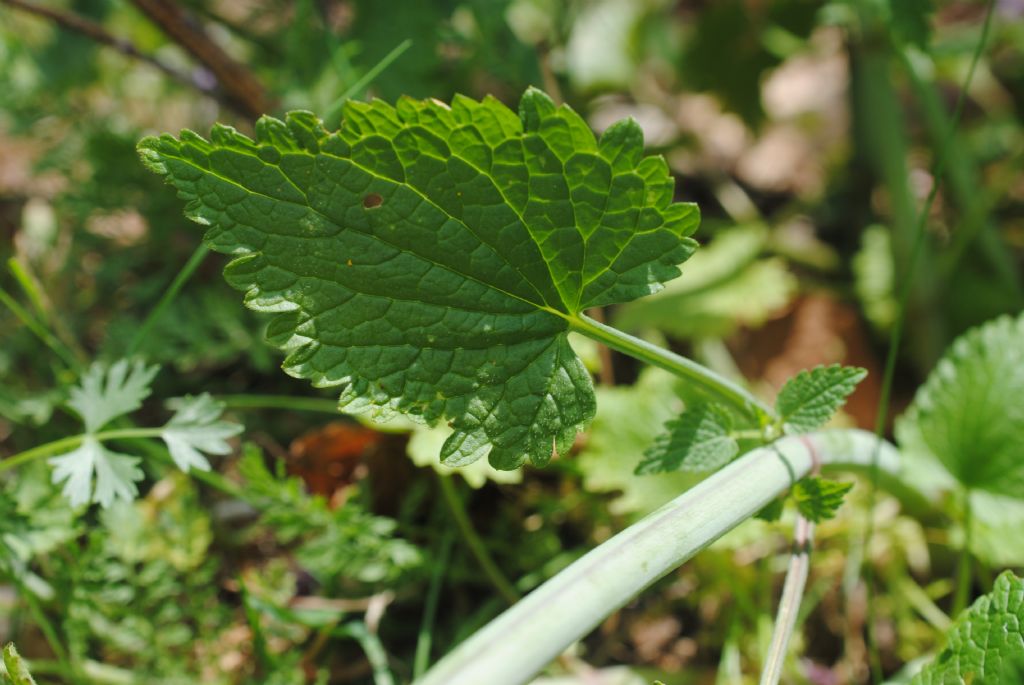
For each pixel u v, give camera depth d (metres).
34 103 0.49
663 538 0.30
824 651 0.40
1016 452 0.37
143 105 0.54
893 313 0.46
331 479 0.41
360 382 0.31
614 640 0.40
